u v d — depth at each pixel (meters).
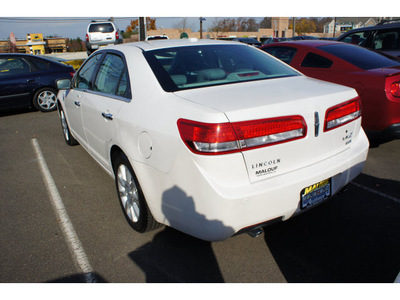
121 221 3.16
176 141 2.19
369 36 6.80
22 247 2.82
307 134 2.28
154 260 2.59
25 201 3.65
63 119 5.37
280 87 2.57
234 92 2.42
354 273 2.37
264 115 2.12
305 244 2.71
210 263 2.54
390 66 4.57
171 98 2.42
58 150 5.34
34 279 2.44
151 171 2.43
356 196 3.43
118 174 3.05
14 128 6.92
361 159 2.69
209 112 2.07
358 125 2.73
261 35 55.53
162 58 2.87
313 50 5.15
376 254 2.56
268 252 2.63
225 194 2.05
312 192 2.37
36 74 8.13
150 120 2.42
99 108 3.24
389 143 4.98
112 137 2.96
